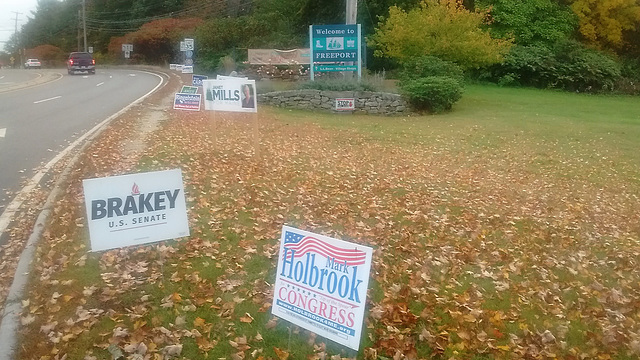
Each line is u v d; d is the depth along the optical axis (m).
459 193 8.96
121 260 5.29
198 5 62.53
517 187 9.88
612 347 4.26
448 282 5.22
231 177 8.64
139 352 3.89
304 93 20.08
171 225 4.86
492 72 32.00
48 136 12.26
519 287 5.21
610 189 10.27
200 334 4.11
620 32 34.31
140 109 17.48
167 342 4.02
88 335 4.08
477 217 7.55
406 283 5.12
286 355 3.90
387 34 23.42
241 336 4.13
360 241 6.17
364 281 3.40
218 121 15.11
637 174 11.62
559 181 10.65
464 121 17.83
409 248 6.00
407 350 4.00
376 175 9.82
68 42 86.25
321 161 10.74
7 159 9.82
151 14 72.56
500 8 32.66
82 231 6.00
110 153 10.02
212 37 39.78
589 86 31.30
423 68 21.05
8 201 7.35
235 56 35.28
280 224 6.57
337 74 22.36
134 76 40.12
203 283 4.88
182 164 9.27
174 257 5.40
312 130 14.82
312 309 3.61
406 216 7.28
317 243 3.61
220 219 6.58
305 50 29.89
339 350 4.02
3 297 4.65
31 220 6.49
